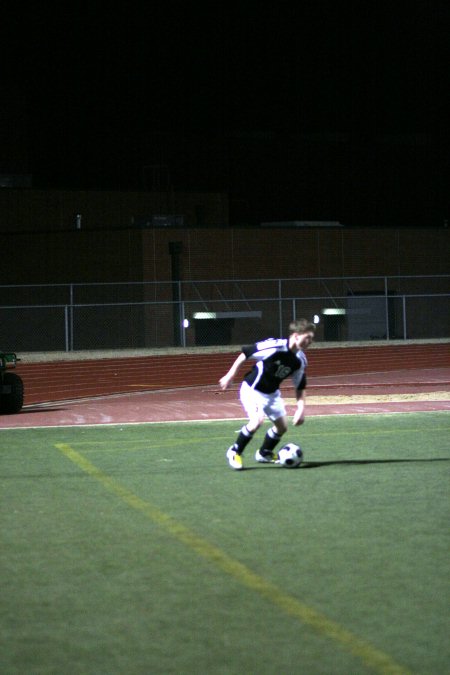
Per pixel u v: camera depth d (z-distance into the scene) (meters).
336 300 79.00
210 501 17.62
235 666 9.43
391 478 19.88
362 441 25.69
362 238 80.69
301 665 9.43
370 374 51.31
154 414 32.81
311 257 78.62
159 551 13.95
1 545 14.45
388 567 12.91
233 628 10.53
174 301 70.44
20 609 11.28
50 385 46.59
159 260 71.88
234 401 36.88
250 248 76.00
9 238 76.81
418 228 83.19
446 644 9.96
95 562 13.38
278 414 20.81
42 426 30.25
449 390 40.84
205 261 74.00
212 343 73.81
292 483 19.39
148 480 19.98
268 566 13.04
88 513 16.72
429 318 82.56
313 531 15.08
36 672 9.32
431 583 12.16
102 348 72.75
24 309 74.81
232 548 14.05
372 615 10.91
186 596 11.72
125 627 10.60
